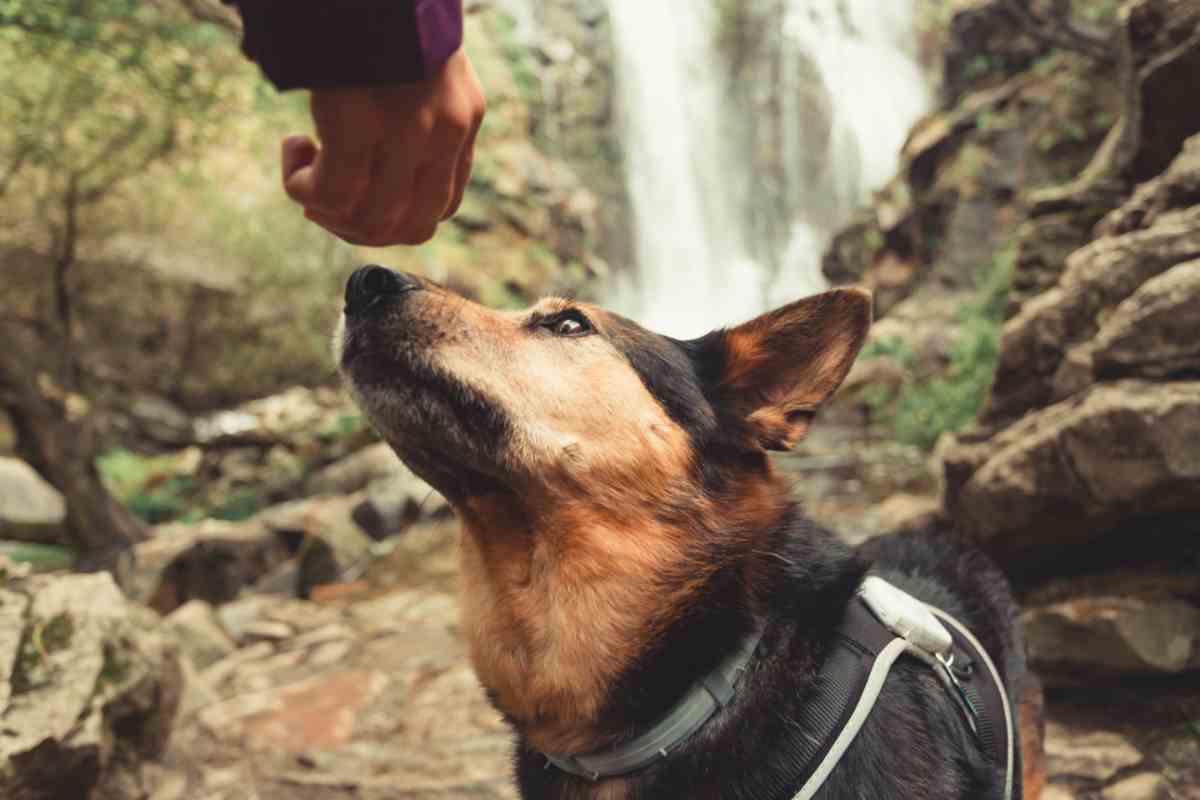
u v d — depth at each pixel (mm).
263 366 16234
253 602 7461
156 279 15508
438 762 4211
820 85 31047
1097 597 3734
